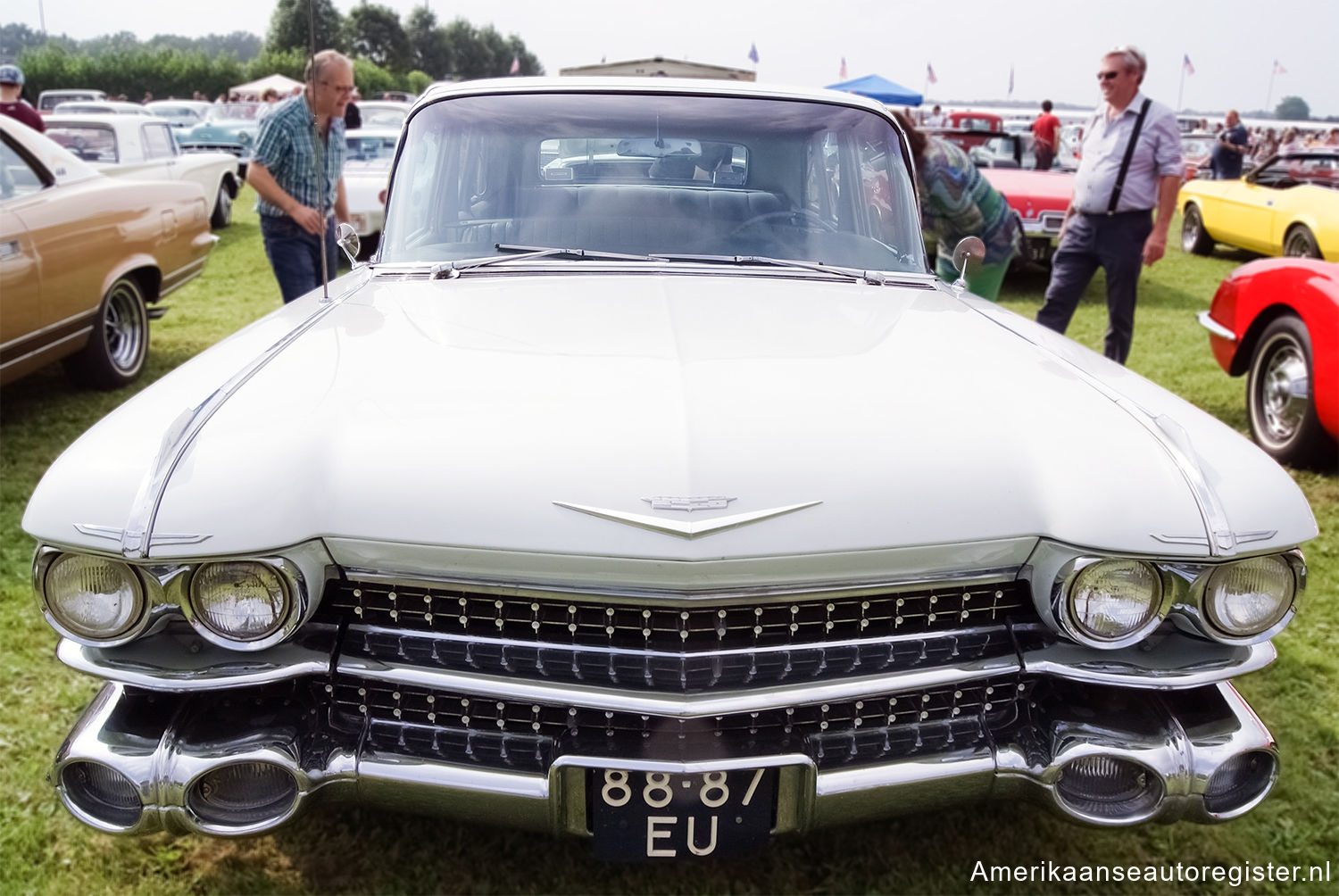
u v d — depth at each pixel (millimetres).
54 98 31641
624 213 2740
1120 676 1738
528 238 2709
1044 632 1813
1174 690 1830
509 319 2227
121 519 1642
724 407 1810
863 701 1783
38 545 1708
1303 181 10406
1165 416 1917
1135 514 1727
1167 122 4914
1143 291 9312
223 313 7496
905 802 1768
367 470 1717
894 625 1773
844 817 1754
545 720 1738
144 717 1739
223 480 1677
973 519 1727
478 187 2777
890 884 2123
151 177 9648
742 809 1746
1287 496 1797
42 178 4723
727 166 2795
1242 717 1814
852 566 1689
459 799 1713
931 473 1751
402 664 1716
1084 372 2150
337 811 2289
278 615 1680
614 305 2311
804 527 1656
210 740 1700
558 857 2170
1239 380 6047
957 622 1803
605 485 1663
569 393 1847
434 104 2918
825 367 2006
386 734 1762
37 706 2652
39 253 4488
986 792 1796
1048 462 1814
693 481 1663
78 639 1697
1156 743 1769
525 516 1647
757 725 1744
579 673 1707
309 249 4883
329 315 2324
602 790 1722
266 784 1741
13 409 5078
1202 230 11570
